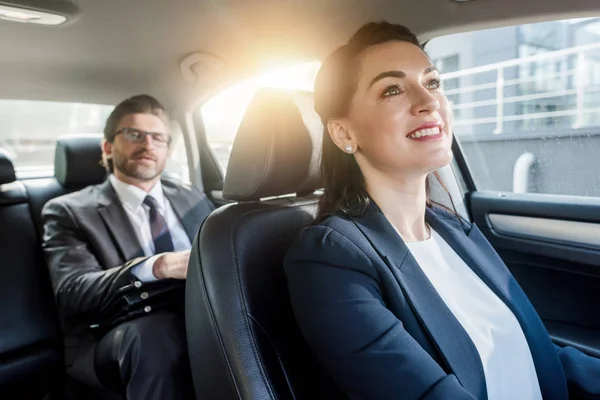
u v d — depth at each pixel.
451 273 1.01
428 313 0.86
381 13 1.43
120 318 1.38
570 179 2.46
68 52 1.71
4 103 2.03
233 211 1.03
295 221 1.10
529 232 1.63
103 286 1.41
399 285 0.87
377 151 0.96
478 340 0.90
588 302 1.49
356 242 0.90
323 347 0.82
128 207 1.73
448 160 0.95
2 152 1.81
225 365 0.87
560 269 1.57
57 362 1.66
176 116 2.31
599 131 2.44
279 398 0.86
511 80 3.44
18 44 1.61
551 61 3.30
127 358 1.29
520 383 0.94
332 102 1.02
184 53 1.81
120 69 1.89
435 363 0.79
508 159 2.82
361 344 0.79
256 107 1.07
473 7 1.33
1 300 1.63
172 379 1.27
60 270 1.55
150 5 1.43
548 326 1.52
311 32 1.60
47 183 1.95
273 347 0.90
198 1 1.41
